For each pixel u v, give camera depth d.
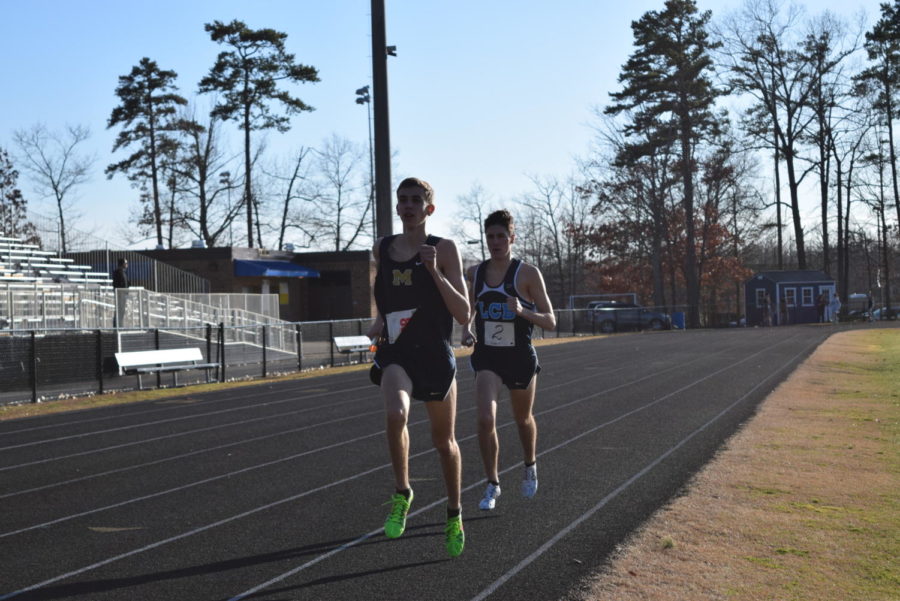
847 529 5.07
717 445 8.47
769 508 5.62
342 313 39.50
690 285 48.00
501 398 13.12
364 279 39.09
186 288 29.53
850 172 50.50
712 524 5.24
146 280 27.98
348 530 5.50
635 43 49.25
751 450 7.84
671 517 5.45
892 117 48.22
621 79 49.69
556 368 19.22
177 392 15.83
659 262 52.12
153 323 21.84
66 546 5.25
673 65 47.72
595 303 46.59
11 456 8.88
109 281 26.61
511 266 5.60
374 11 19.22
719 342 28.58
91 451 9.10
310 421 11.13
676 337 33.44
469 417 11.09
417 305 4.49
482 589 4.27
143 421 11.59
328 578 4.50
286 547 5.12
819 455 7.51
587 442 8.86
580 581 4.34
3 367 13.93
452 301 4.34
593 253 58.78
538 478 7.04
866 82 47.28
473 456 8.15
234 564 4.79
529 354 5.63
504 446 8.66
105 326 20.45
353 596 4.20
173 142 47.47
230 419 11.55
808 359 19.61
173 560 4.89
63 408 13.41
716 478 6.61
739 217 55.84
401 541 5.20
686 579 4.21
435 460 7.99
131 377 17.42
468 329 5.70
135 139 46.94
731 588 4.07
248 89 43.84
